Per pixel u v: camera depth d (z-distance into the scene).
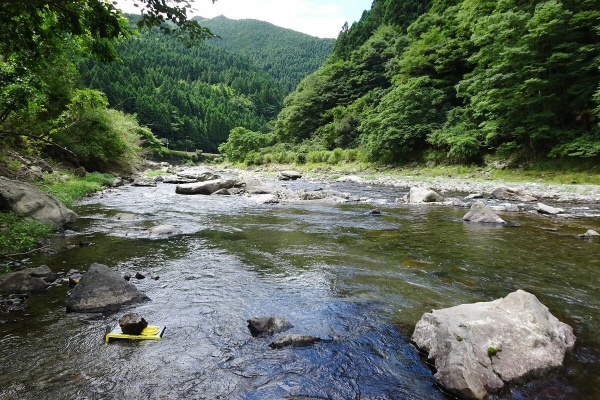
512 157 26.14
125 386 2.91
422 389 2.96
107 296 4.46
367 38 73.12
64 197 12.68
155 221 10.22
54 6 4.63
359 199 16.05
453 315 3.60
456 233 9.02
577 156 21.73
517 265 6.36
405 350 3.55
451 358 3.00
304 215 11.75
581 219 11.03
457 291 5.12
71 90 14.94
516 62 22.94
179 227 9.46
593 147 19.92
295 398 2.83
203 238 8.28
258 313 4.36
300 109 63.88
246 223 10.24
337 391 2.92
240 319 4.19
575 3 22.19
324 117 61.00
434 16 49.91
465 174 27.08
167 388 2.90
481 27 27.31
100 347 3.49
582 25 21.50
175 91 111.56
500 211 12.63
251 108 146.50
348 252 7.22
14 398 2.72
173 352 3.44
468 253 7.16
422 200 15.15
